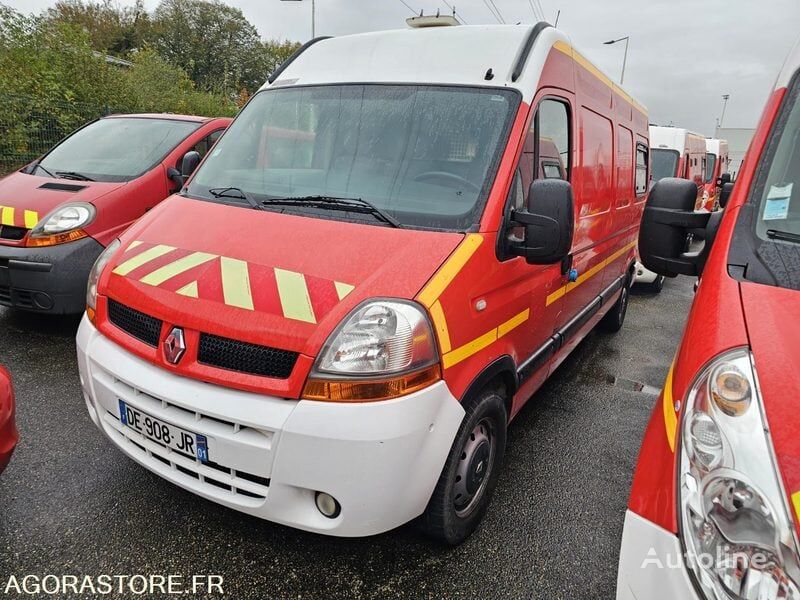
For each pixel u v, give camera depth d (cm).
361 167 286
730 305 168
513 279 274
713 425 141
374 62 323
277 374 211
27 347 451
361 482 204
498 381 285
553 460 354
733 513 130
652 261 244
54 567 239
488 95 285
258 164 315
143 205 507
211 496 223
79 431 338
